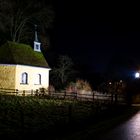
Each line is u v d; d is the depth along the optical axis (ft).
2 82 140.87
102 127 67.46
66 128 61.05
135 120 83.05
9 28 178.60
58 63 191.83
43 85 157.07
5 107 92.27
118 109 106.42
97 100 137.18
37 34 182.91
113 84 193.98
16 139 49.65
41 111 89.45
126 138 55.31
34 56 159.84
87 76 240.94
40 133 54.90
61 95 141.08
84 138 54.13
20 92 133.49
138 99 159.33
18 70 140.26
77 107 106.11
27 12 179.73
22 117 52.01
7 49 147.54
